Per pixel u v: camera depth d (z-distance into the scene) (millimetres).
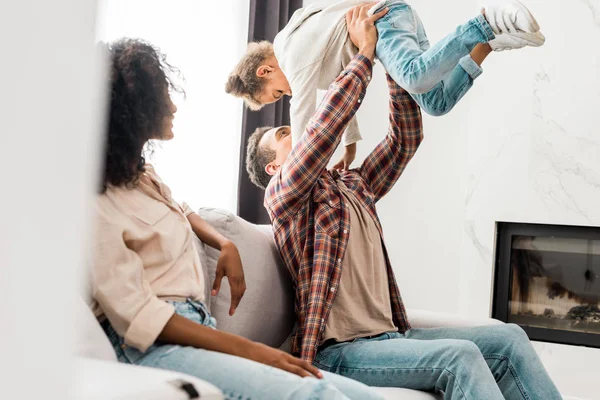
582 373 3332
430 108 1979
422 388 1725
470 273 3570
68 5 318
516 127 3490
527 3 3480
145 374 785
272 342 1987
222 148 3330
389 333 1955
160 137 1396
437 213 3854
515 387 1810
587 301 3422
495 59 3537
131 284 1172
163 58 1424
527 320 3531
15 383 312
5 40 296
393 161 2213
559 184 3406
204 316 1344
